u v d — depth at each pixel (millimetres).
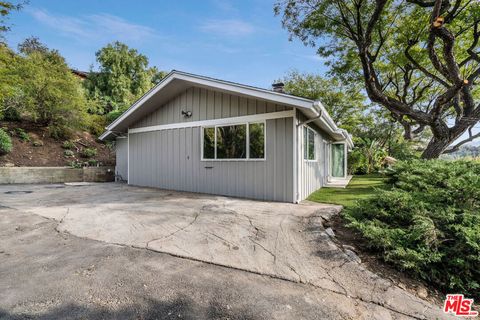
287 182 5883
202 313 1865
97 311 1865
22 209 5059
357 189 8398
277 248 3066
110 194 7043
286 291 2174
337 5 7758
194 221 4191
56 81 11375
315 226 3812
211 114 7176
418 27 8297
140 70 20344
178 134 7926
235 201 5949
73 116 12039
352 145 15016
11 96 9969
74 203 5680
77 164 11336
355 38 8023
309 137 7293
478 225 2748
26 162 10250
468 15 7508
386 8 7852
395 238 2844
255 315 1847
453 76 6570
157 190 7906
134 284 2248
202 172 7359
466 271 2434
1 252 2939
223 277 2402
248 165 6477
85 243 3244
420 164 5391
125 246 3145
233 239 3373
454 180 3629
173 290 2162
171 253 2934
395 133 22234
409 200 3467
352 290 2191
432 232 2701
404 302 2041
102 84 18391
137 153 9188
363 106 19859
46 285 2209
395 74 12055
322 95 19766
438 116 7707
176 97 7961
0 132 9938
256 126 6363
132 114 8492
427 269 2508
